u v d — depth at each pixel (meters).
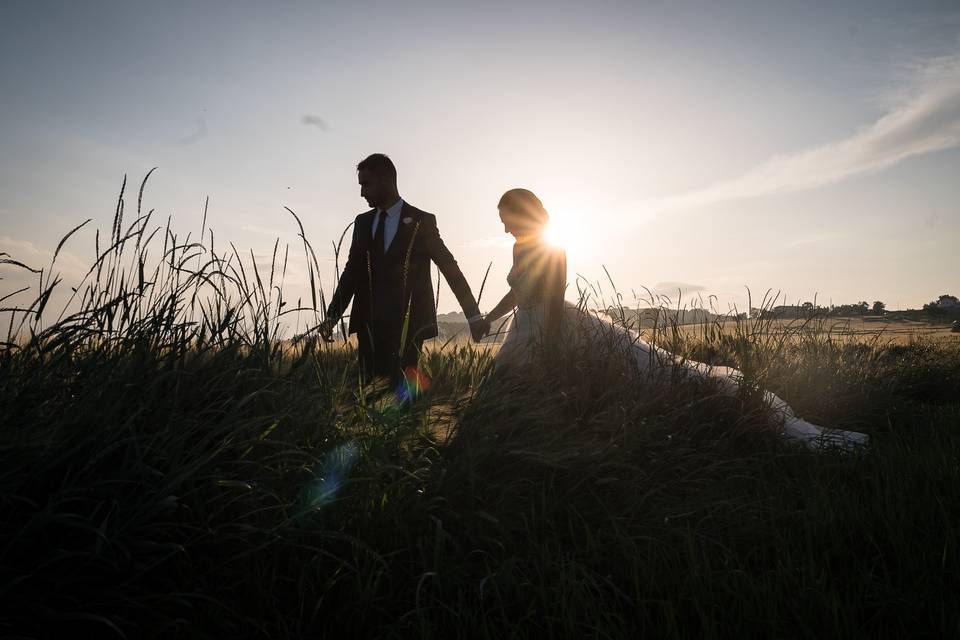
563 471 2.64
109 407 1.84
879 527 2.42
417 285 4.29
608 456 2.81
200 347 2.33
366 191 4.32
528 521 2.39
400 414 2.66
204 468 1.90
